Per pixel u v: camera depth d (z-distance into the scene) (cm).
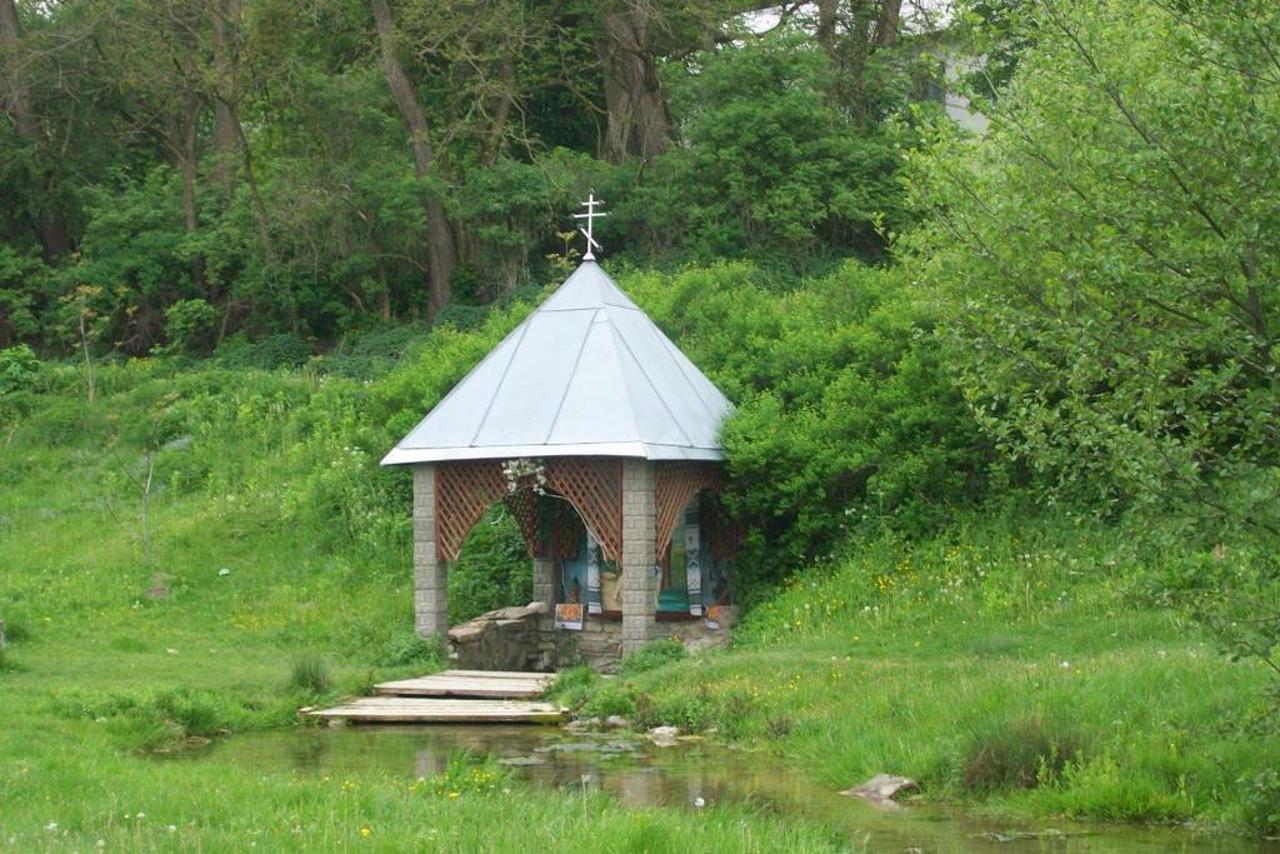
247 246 4084
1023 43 1747
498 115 3991
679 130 4056
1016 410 1273
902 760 1407
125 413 3366
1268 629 1082
